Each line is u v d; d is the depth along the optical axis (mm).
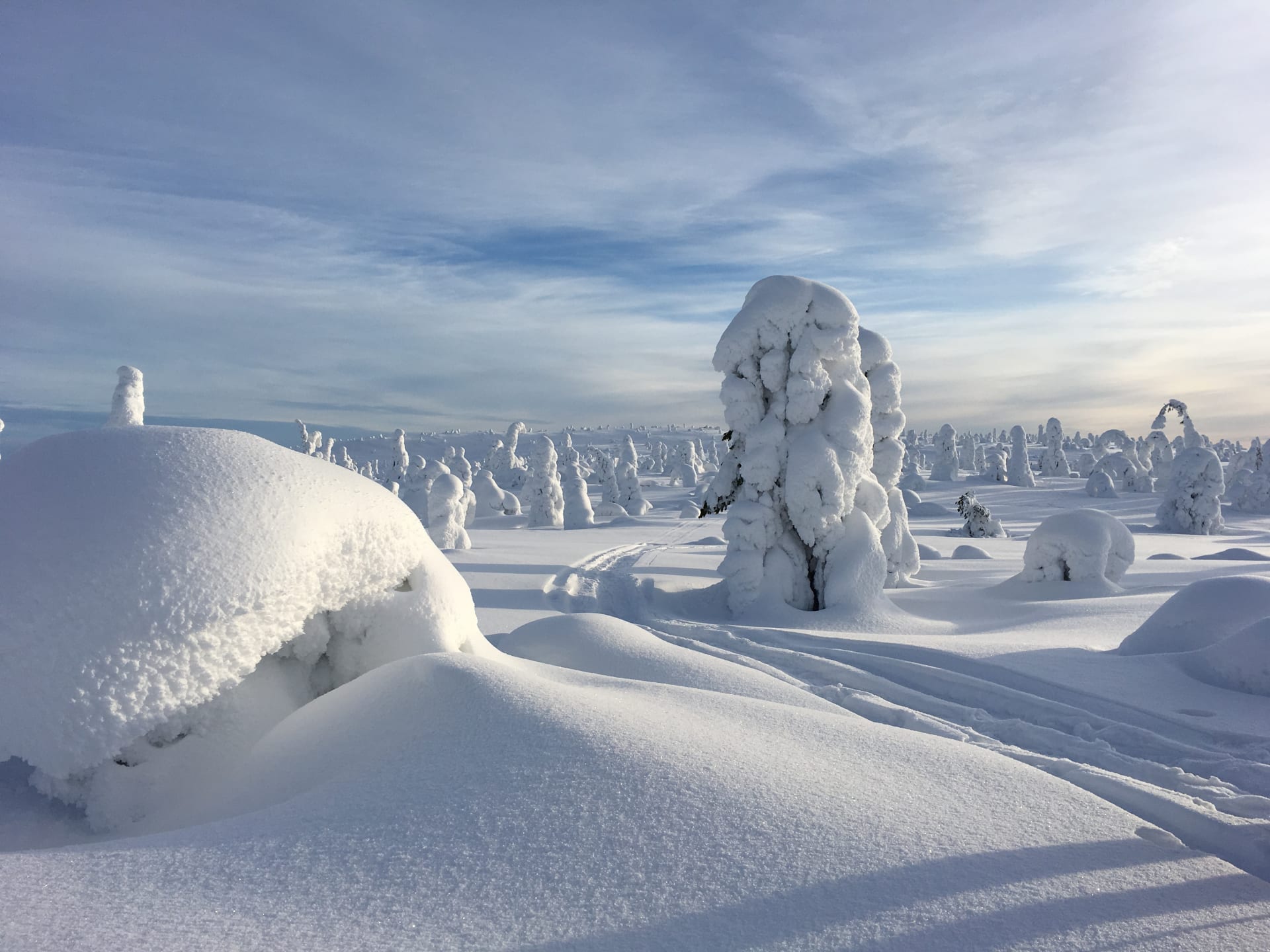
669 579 17984
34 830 3264
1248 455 58031
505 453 73875
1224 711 6203
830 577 14234
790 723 4066
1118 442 69500
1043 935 2260
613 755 3146
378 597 4664
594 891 2348
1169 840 2973
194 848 2609
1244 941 2312
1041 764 4609
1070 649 8695
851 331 14898
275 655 4410
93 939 2037
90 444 4074
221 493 3898
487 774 3020
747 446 15180
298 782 3396
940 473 68562
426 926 2170
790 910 2291
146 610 3387
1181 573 16438
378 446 125062
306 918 2195
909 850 2676
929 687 7727
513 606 13664
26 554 3449
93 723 3240
